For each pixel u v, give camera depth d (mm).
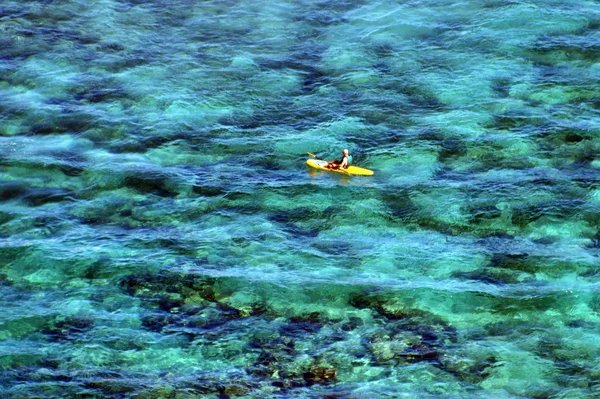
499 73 65500
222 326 43438
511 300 44938
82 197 53562
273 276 46875
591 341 42188
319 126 60406
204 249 49219
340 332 43062
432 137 58875
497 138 58500
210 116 61844
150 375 40281
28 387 39281
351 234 50500
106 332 42844
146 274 47000
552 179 54438
